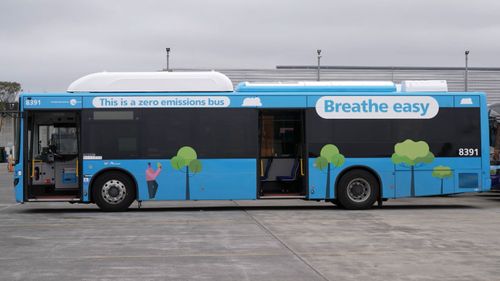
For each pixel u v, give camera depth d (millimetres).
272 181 16719
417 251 9781
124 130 16203
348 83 16750
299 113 16719
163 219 14516
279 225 13227
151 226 13109
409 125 16688
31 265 8656
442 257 9242
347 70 46188
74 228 12797
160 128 16250
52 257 9297
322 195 16469
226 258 9172
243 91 16562
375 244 10492
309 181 16422
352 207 16609
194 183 16266
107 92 16250
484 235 11625
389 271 8203
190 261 8930
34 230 12484
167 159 16219
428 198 22203
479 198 22219
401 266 8539
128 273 8086
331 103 16547
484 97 16922
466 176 16781
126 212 16250
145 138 16219
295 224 13406
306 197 16406
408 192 16625
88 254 9555
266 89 16547
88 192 16078
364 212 16094
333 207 17969
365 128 16594
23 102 16047
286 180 16688
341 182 16547
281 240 10961
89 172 16078
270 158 16672
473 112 16891
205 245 10414
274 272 8141
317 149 16469
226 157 16328
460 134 16812
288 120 16719
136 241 10898
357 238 11203
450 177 16719
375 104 16625
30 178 16141
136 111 16234
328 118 16516
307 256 9328
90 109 16141
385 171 16578
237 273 8078
